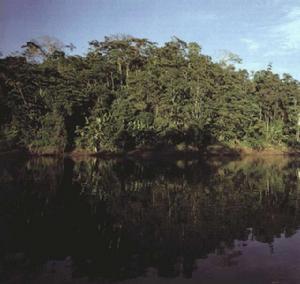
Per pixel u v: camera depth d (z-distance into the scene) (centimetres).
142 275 1283
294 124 9369
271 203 2478
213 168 4884
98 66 7100
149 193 2838
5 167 4544
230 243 1619
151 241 1658
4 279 1258
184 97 7888
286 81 9681
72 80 6675
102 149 6750
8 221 1964
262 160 6725
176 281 1223
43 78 6644
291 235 1733
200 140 7588
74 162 5456
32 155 6275
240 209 2294
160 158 6638
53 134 6400
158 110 7394
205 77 8075
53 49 7444
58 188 3006
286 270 1299
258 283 1193
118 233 1764
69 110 6412
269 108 9231
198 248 1552
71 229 1833
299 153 8581
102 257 1452
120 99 7081
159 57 8038
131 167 4862
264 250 1515
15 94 6475
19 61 6638
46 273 1301
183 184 3303
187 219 2034
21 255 1474
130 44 7919
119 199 2588
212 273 1284
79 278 1266
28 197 2606
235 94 8331
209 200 2581
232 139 8275
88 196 2683
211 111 7875
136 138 7050
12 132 6288
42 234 1741
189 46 8300
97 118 6800
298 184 3369
